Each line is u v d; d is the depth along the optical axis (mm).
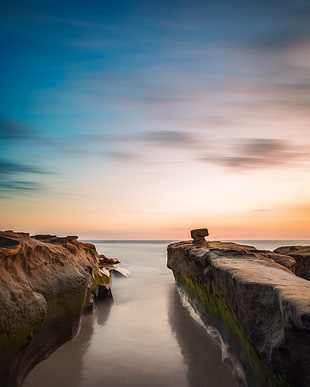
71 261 11977
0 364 5512
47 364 8031
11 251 7090
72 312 9602
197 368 8023
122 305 14727
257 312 5586
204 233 17250
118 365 8172
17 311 6289
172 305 14758
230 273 7297
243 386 6539
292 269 10125
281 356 4309
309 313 3766
